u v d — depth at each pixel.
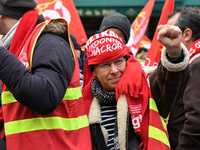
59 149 2.03
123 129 2.22
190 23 3.00
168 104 2.19
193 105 2.58
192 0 8.61
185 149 2.66
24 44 2.12
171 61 1.99
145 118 2.25
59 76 1.95
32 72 2.01
